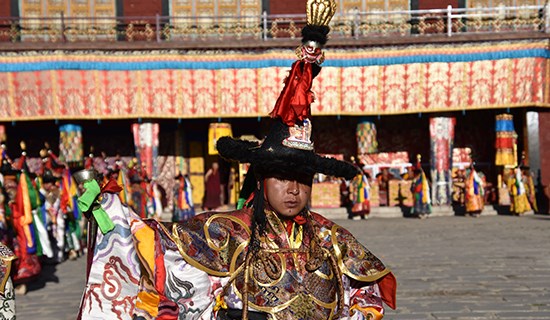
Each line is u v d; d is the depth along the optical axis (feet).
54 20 108.88
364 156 112.27
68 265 56.39
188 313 13.00
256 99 100.27
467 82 99.25
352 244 14.02
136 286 13.20
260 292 12.84
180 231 13.11
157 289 12.77
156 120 101.19
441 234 71.56
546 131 107.55
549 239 64.85
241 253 13.21
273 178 12.93
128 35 107.45
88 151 109.70
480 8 100.94
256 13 110.83
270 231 13.21
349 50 100.53
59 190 57.26
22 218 43.42
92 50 98.99
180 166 111.14
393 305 14.29
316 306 13.00
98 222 13.11
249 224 13.55
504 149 100.99
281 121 12.83
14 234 43.21
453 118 101.19
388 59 100.12
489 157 112.57
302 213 13.48
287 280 12.93
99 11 109.91
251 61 100.01
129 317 13.17
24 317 36.55
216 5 110.93
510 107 98.89
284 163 12.53
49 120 108.37
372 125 103.45
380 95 100.68
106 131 110.11
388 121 112.68
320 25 13.21
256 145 13.28
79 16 109.81
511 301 37.60
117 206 13.35
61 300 41.29
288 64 99.91
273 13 110.63
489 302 37.40
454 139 112.68
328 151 112.47
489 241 64.34
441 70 99.60
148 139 101.14
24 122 108.17
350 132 112.47
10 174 44.01
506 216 94.12
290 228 13.34
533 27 107.45
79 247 60.59
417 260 53.16
